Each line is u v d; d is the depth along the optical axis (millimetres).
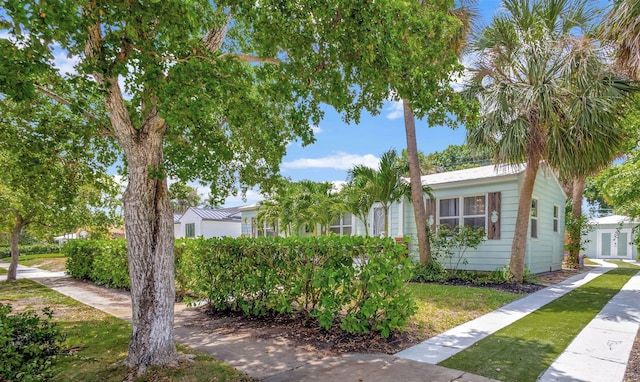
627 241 21812
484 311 6539
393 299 4957
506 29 8641
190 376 3652
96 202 11195
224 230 27281
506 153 8523
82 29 2775
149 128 4082
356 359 4176
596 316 6062
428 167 29984
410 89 4066
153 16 2979
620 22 4914
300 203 15734
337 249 5168
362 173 11305
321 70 4000
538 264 11930
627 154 11289
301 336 5121
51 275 14070
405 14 3543
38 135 4730
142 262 3992
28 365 3379
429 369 3826
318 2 3531
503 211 10812
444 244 10836
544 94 7742
